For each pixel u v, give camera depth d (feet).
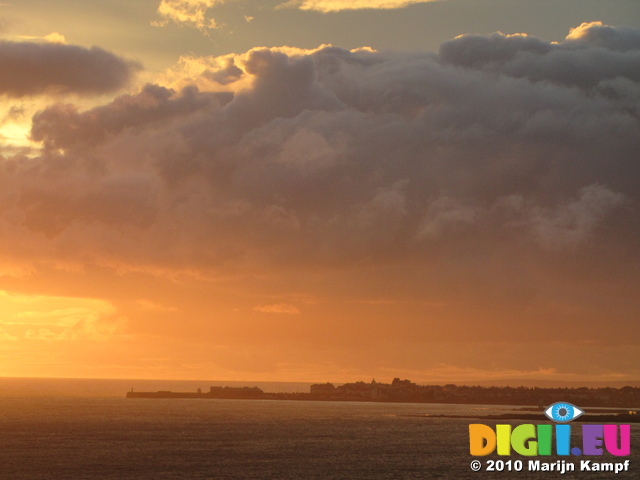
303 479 595.88
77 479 584.40
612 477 611.88
